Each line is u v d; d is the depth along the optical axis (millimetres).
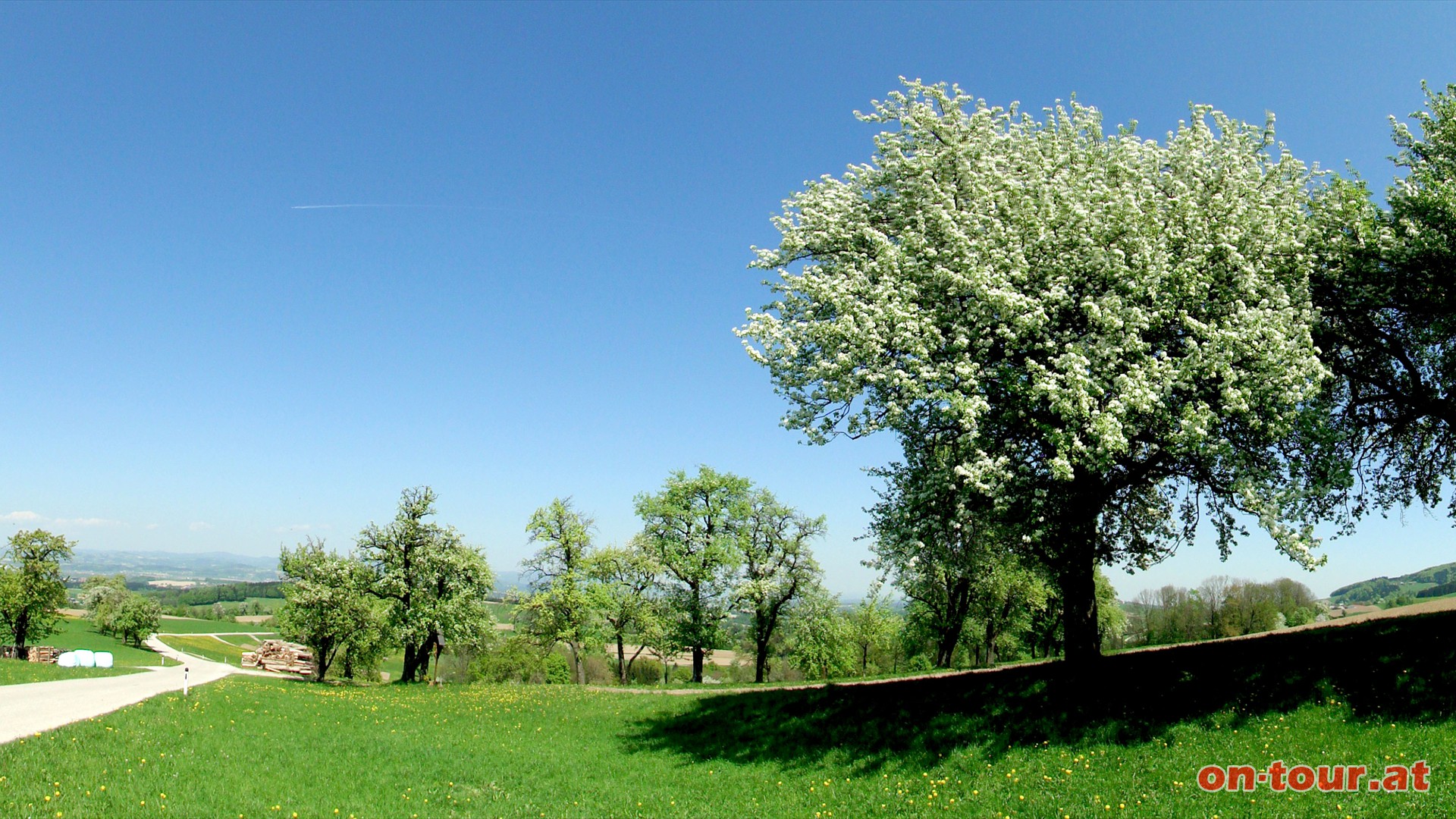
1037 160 21656
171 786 16250
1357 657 18516
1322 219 20734
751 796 18219
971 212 20562
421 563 53250
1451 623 19750
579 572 55812
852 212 23094
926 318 19219
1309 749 15414
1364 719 16125
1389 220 20344
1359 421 22656
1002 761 17453
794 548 54375
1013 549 21750
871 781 17922
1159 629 86375
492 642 62875
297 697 36562
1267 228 18734
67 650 77312
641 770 21172
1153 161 21219
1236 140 20781
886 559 22500
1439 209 18984
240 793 16484
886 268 20125
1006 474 17578
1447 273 19484
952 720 20062
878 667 82688
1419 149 21672
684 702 29875
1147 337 18938
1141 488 21234
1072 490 19688
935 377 18047
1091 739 17594
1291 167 21328
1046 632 64000
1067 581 20953
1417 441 24016
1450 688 16312
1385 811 12961
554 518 57594
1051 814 14898
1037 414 18703
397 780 19859
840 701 23953
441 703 36625
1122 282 18219
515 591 57250
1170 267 18547
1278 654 19656
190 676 48656
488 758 22875
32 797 14297
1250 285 18109
